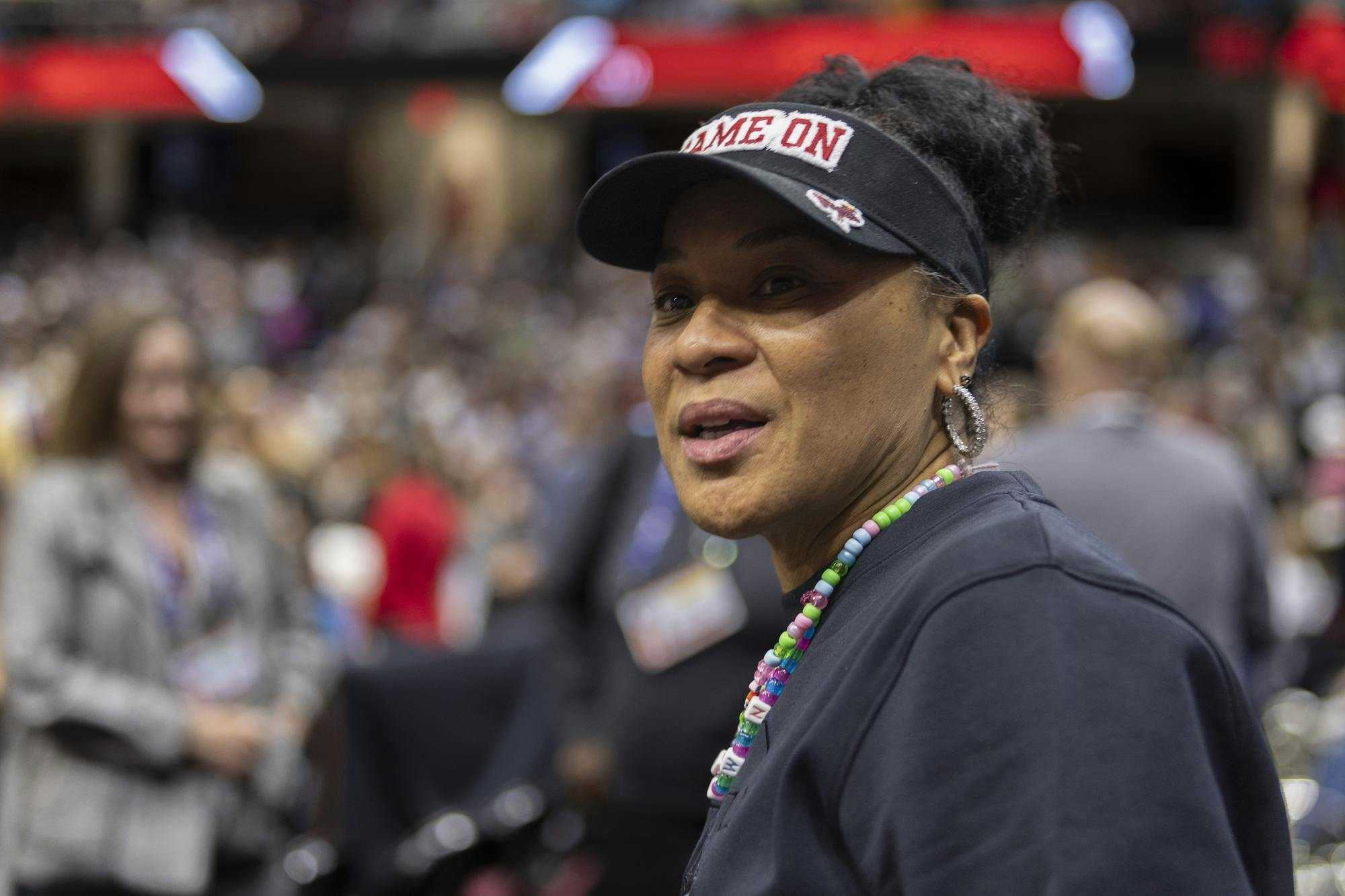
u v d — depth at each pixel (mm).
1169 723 1444
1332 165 31094
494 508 11945
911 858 1445
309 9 29969
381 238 35188
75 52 29312
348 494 11023
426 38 29469
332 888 5262
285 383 20906
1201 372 19031
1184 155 33688
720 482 1772
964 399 1844
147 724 4363
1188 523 4832
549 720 5547
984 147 1887
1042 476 4988
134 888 4352
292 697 4859
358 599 9219
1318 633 7102
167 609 4551
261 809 4648
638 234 1933
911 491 1796
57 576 4426
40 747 4414
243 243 36125
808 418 1743
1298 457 13531
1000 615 1500
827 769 1559
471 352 24156
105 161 38312
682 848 4379
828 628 1784
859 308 1739
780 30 25328
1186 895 1380
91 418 4629
